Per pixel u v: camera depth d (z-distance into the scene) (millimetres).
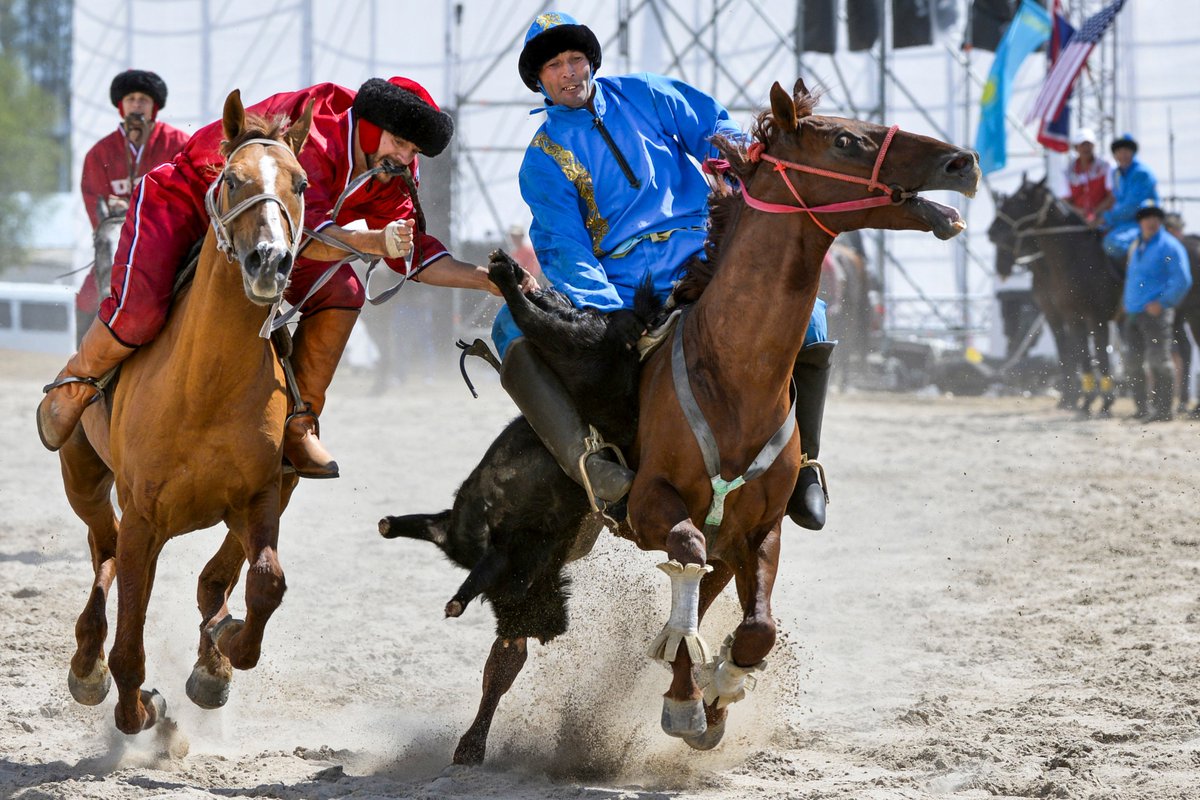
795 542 16562
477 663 11641
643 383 8383
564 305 8539
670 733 7980
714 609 11297
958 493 19719
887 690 10625
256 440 8305
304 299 8758
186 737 9305
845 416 29594
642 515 8023
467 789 8195
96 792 7711
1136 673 10594
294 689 10828
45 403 9039
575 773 8844
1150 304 27688
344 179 8953
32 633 11812
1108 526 17078
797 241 7926
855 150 7777
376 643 12180
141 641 8398
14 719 9508
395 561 15625
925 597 13680
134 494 8336
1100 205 30062
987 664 11289
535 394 8547
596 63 9203
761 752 9000
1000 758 8617
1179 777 8062
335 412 29594
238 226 7723
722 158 8773
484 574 8859
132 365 8695
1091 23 32531
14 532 16625
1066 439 25406
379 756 9203
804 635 12352
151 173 8828
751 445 8031
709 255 8445
